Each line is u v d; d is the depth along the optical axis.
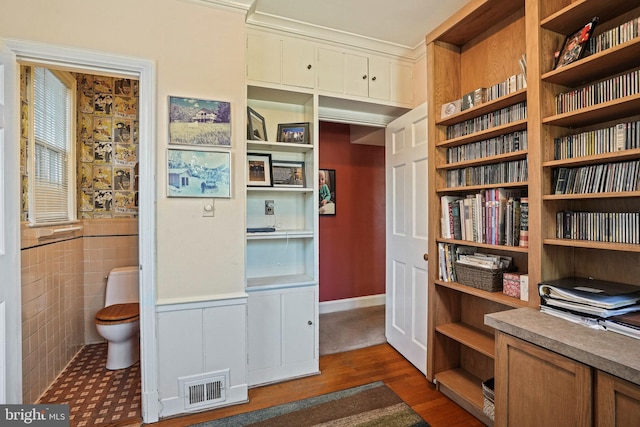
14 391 1.59
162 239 1.91
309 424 1.86
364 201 4.08
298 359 2.40
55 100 2.49
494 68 2.05
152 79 1.87
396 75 2.74
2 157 1.54
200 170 1.97
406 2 2.13
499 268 1.87
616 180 1.34
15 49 1.62
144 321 1.89
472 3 1.88
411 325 2.59
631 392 0.95
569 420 1.12
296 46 2.40
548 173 1.55
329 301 3.90
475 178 2.04
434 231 2.24
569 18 1.48
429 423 1.86
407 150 2.65
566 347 1.12
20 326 1.64
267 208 2.62
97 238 2.94
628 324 1.17
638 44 1.20
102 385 2.27
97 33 1.77
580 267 1.59
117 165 3.01
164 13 1.90
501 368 1.39
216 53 2.02
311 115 2.51
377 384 2.29
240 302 2.07
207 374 2.00
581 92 1.46
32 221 2.04
